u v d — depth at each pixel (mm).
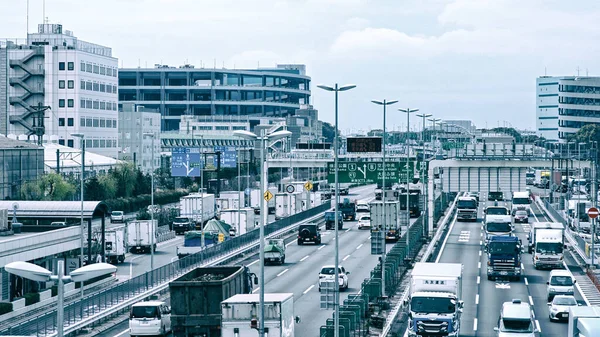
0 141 161375
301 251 130750
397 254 101500
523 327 64000
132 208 193625
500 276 99062
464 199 172875
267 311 56344
